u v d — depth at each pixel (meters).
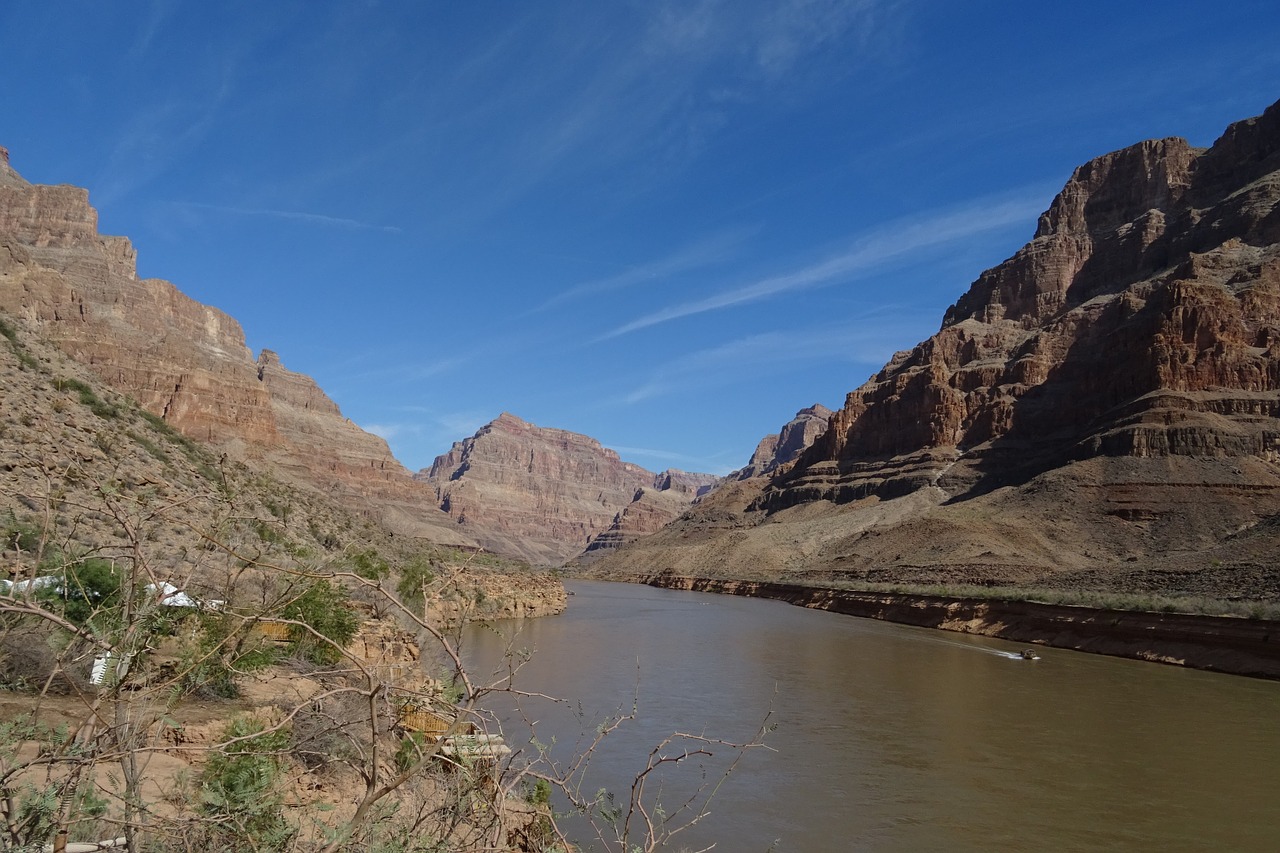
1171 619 54.62
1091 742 29.11
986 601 76.75
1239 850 19.02
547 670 41.19
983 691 39.62
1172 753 27.69
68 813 4.57
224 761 6.04
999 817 20.92
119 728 4.58
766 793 22.28
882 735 29.58
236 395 170.88
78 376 44.62
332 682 8.48
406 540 84.19
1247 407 129.38
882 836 19.44
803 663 48.94
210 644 5.07
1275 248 156.50
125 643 4.69
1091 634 60.69
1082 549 108.75
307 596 13.48
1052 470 136.25
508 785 5.12
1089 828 20.27
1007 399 184.00
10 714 8.28
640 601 122.88
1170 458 122.44
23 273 142.00
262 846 4.82
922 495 171.25
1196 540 102.50
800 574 148.00
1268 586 61.62
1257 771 25.52
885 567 123.06
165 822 4.65
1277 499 107.94
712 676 42.41
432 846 4.54
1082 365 178.25
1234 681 44.12
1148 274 195.50
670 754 25.23
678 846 17.42
